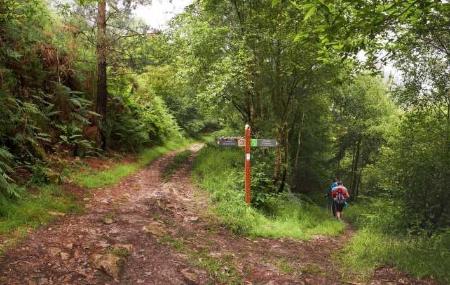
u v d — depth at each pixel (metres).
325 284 6.55
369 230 11.20
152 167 17.34
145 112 22.84
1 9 10.22
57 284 5.46
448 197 10.57
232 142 10.95
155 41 16.12
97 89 15.71
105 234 7.39
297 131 21.34
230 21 14.70
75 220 7.98
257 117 15.16
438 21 7.70
